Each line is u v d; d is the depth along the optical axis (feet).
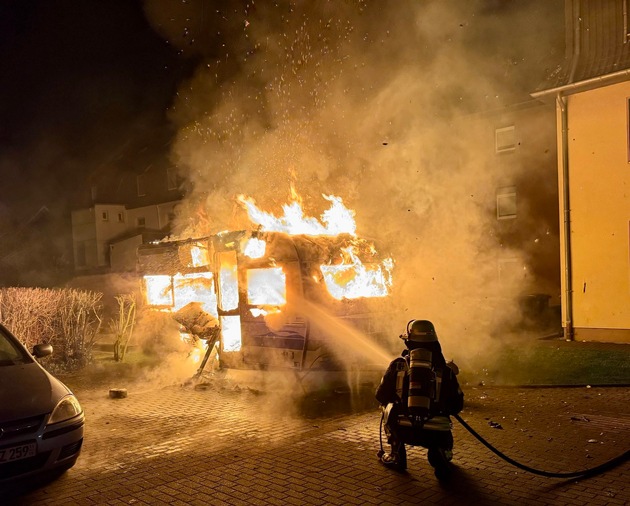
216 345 31.12
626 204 42.78
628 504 13.87
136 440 20.24
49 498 15.12
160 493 15.25
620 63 42.37
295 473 16.43
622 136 42.96
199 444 19.54
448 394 15.70
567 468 16.30
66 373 35.53
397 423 15.70
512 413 22.45
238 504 14.39
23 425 15.02
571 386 26.99
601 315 44.11
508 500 14.23
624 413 22.18
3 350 18.53
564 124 45.70
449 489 14.99
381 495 14.69
